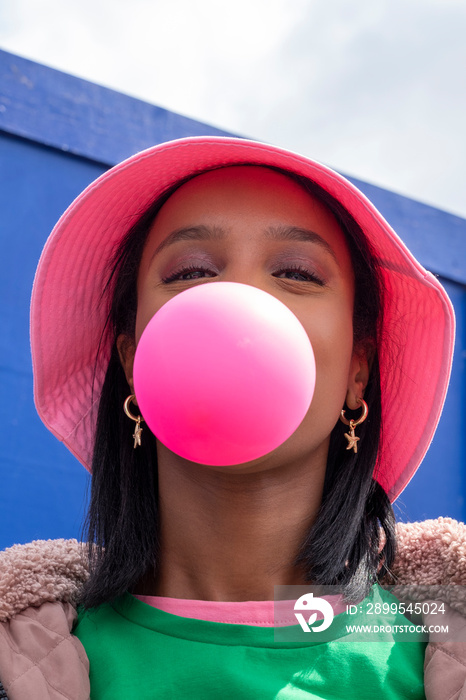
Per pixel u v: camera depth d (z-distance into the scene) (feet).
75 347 5.91
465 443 13.48
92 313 5.92
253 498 5.16
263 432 4.14
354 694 4.78
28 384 10.71
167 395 4.11
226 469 4.90
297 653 4.86
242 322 4.12
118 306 5.90
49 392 5.86
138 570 5.33
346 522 5.41
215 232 5.24
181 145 5.21
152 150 5.24
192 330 4.11
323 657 4.86
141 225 5.81
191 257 5.28
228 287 4.31
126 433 5.78
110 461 5.76
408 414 5.82
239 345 4.07
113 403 5.88
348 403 5.66
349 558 5.41
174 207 5.46
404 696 4.84
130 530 5.47
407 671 4.91
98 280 5.89
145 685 4.78
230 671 4.74
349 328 5.38
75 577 5.41
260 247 5.22
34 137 11.19
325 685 4.77
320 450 5.37
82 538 5.80
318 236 5.33
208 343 4.08
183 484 5.27
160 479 5.45
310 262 5.26
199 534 5.24
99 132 11.66
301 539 5.29
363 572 5.31
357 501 5.50
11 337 10.73
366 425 5.75
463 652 4.86
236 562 5.21
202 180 5.47
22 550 5.36
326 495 5.52
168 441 4.28
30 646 4.78
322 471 5.43
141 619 5.11
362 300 5.75
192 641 4.93
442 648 4.92
